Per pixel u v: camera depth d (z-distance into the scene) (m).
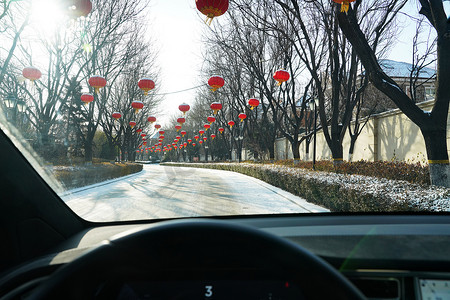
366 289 1.12
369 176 7.53
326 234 1.64
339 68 10.75
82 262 0.69
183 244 0.75
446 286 1.06
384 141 14.69
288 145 26.95
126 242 0.72
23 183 1.36
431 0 5.31
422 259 1.17
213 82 10.42
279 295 0.86
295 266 0.70
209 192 8.82
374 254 1.25
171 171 27.72
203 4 5.11
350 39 6.17
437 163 5.46
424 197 4.24
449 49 5.22
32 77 8.28
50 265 1.14
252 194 8.46
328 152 19.66
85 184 11.32
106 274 0.73
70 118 15.27
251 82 16.48
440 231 1.70
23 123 9.41
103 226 2.04
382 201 4.29
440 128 5.43
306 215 2.39
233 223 0.75
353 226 1.90
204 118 32.31
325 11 8.88
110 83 16.47
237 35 13.44
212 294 0.85
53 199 1.61
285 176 9.59
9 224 1.26
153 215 5.18
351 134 16.14
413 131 12.56
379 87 5.97
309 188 7.14
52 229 1.56
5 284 1.10
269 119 28.27
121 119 23.11
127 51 14.37
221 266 0.80
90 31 12.04
